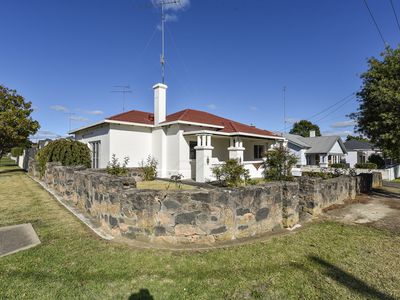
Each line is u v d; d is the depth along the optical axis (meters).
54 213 6.43
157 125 14.32
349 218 6.34
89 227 5.27
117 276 3.29
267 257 3.89
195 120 14.75
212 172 12.38
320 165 27.56
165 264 3.61
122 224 4.66
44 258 3.78
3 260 3.71
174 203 4.38
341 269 3.54
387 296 2.90
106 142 13.70
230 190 4.61
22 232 4.96
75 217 6.05
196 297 2.85
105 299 2.80
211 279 3.23
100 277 3.26
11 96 16.88
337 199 8.09
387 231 5.25
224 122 17.58
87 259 3.75
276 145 16.38
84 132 16.30
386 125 8.56
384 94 8.06
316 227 5.47
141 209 4.46
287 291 2.99
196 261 3.71
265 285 3.11
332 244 4.46
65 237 4.68
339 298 2.86
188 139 14.17
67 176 8.33
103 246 4.23
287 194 5.41
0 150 17.80
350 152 37.06
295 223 5.57
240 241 4.53
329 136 32.94
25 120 16.73
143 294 2.90
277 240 4.62
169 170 14.29
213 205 4.41
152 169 13.48
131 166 14.11
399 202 8.62
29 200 8.09
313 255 3.99
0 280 3.16
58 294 2.88
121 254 3.92
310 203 6.27
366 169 24.23
